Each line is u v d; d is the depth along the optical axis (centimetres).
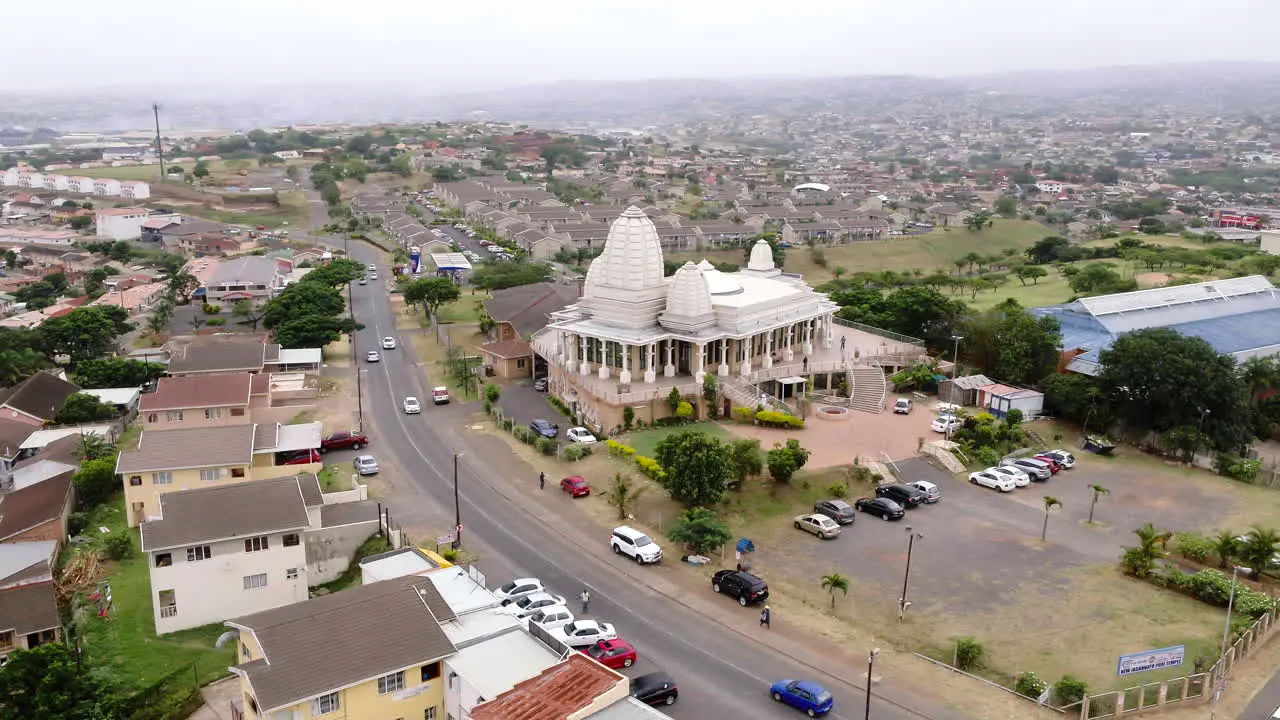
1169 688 6475
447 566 7400
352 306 19762
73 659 6662
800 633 7206
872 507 9369
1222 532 9062
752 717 6116
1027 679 6462
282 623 5688
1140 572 8112
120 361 14038
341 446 11350
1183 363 11075
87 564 8462
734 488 9725
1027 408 12181
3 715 5853
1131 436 11644
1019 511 9538
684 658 6838
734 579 7719
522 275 19650
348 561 8594
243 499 7875
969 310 15288
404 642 5744
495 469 10681
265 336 17075
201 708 6400
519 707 5044
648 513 9331
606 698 5166
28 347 15375
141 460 9238
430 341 16862
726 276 13838
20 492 9656
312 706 5353
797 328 13512
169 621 7519
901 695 6394
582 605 7569
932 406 12456
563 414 12600
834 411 11875
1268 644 7206
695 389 11806
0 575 8012
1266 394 12638
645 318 12269
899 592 7888
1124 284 18638
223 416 11444
